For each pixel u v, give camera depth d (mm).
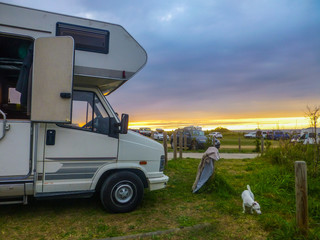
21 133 4254
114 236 3971
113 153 4875
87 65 4617
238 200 5949
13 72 4770
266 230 4191
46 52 4203
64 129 4562
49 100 4195
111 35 4824
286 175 7148
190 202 5762
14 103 4684
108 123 4938
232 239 3908
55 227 4301
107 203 4812
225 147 23703
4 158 4176
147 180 5211
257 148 17906
